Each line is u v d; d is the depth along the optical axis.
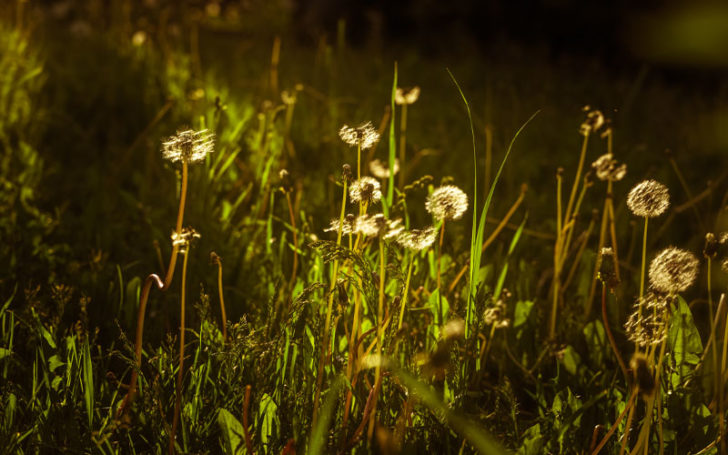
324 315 1.62
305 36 6.96
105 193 2.31
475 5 6.30
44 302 1.79
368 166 2.30
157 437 1.47
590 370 1.77
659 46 6.05
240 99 3.51
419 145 3.24
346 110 3.70
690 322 1.58
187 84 3.66
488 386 1.76
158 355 1.54
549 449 1.52
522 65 5.30
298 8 7.37
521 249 2.21
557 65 5.56
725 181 2.94
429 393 1.23
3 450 1.43
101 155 2.92
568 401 1.57
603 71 5.37
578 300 1.93
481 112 3.83
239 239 2.07
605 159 1.83
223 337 1.59
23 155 2.57
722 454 1.44
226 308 1.86
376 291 1.47
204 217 2.12
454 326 1.27
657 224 2.46
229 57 4.90
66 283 1.88
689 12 6.14
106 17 5.38
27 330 1.69
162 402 1.51
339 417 1.49
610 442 1.53
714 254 1.45
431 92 4.36
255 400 1.48
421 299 1.77
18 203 2.20
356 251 1.48
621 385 1.71
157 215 2.19
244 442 1.44
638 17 6.11
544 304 1.94
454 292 1.81
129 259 2.01
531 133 3.56
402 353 1.57
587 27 6.18
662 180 2.86
